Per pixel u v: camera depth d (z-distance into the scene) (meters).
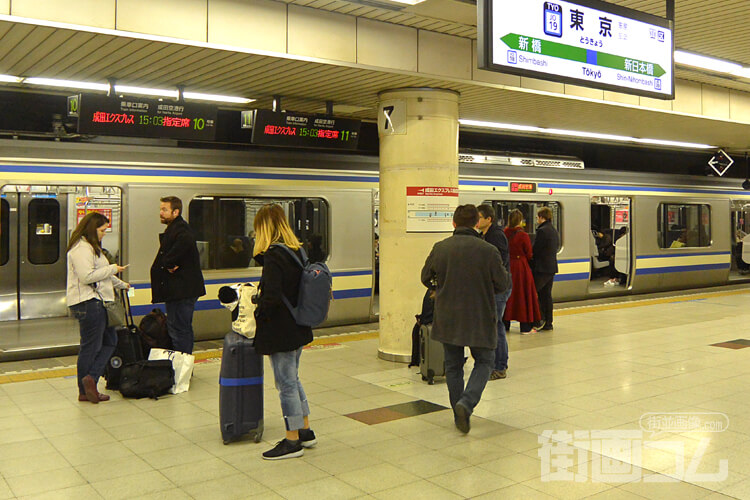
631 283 14.43
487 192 12.14
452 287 5.24
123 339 6.48
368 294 10.66
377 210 10.81
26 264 9.42
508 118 10.25
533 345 8.70
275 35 6.38
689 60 8.68
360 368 7.51
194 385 6.76
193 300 6.82
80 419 5.65
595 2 6.13
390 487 4.18
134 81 7.57
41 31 5.55
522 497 4.01
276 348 4.62
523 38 5.70
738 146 14.94
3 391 6.59
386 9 6.56
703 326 10.13
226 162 9.44
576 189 13.38
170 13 5.87
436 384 6.77
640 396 6.21
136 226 8.76
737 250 16.83
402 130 7.73
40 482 4.31
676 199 15.12
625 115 9.89
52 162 8.26
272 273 4.55
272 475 4.40
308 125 8.66
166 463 4.63
